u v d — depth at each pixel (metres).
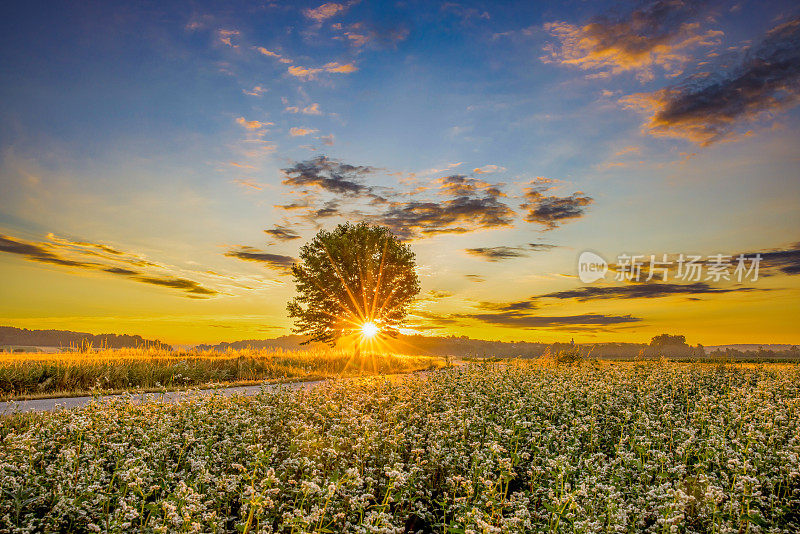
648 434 10.84
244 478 7.91
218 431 10.08
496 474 9.12
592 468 8.36
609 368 23.67
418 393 14.54
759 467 8.83
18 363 21.16
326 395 13.51
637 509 7.14
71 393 18.61
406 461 9.77
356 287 42.78
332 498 6.97
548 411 12.87
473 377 16.72
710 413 12.47
